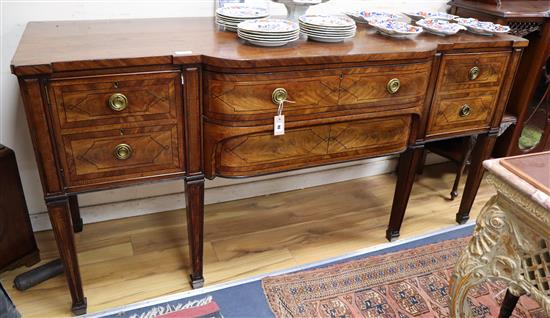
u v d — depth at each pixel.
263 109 1.26
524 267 1.05
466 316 1.25
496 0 1.95
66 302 1.46
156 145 1.25
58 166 1.16
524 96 2.06
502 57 1.60
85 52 1.13
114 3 1.54
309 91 1.29
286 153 1.38
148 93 1.17
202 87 1.22
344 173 2.29
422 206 2.11
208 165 1.32
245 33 1.29
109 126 1.17
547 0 2.18
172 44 1.26
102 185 1.24
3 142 1.58
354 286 1.58
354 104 1.38
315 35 1.39
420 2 2.06
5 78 1.50
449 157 2.14
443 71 1.52
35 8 1.45
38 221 1.75
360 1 1.94
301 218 1.98
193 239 1.44
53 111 1.09
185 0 1.64
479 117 1.70
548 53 1.95
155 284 1.55
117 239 1.76
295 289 1.55
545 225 0.97
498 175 1.05
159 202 1.92
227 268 1.64
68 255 1.30
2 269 1.51
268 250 1.75
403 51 1.35
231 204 2.05
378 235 1.88
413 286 1.60
